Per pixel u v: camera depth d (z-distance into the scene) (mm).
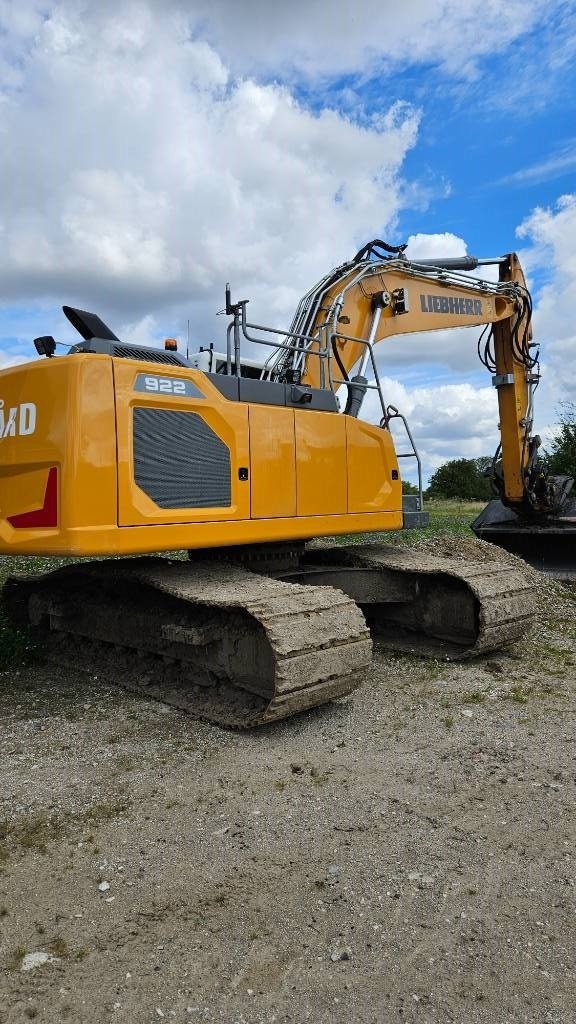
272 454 5770
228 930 2883
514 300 9641
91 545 4633
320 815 3809
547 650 7105
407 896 3094
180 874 3281
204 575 5539
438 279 8633
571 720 5176
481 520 11055
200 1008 2473
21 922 2943
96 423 4703
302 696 4766
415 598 7070
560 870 3279
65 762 4496
